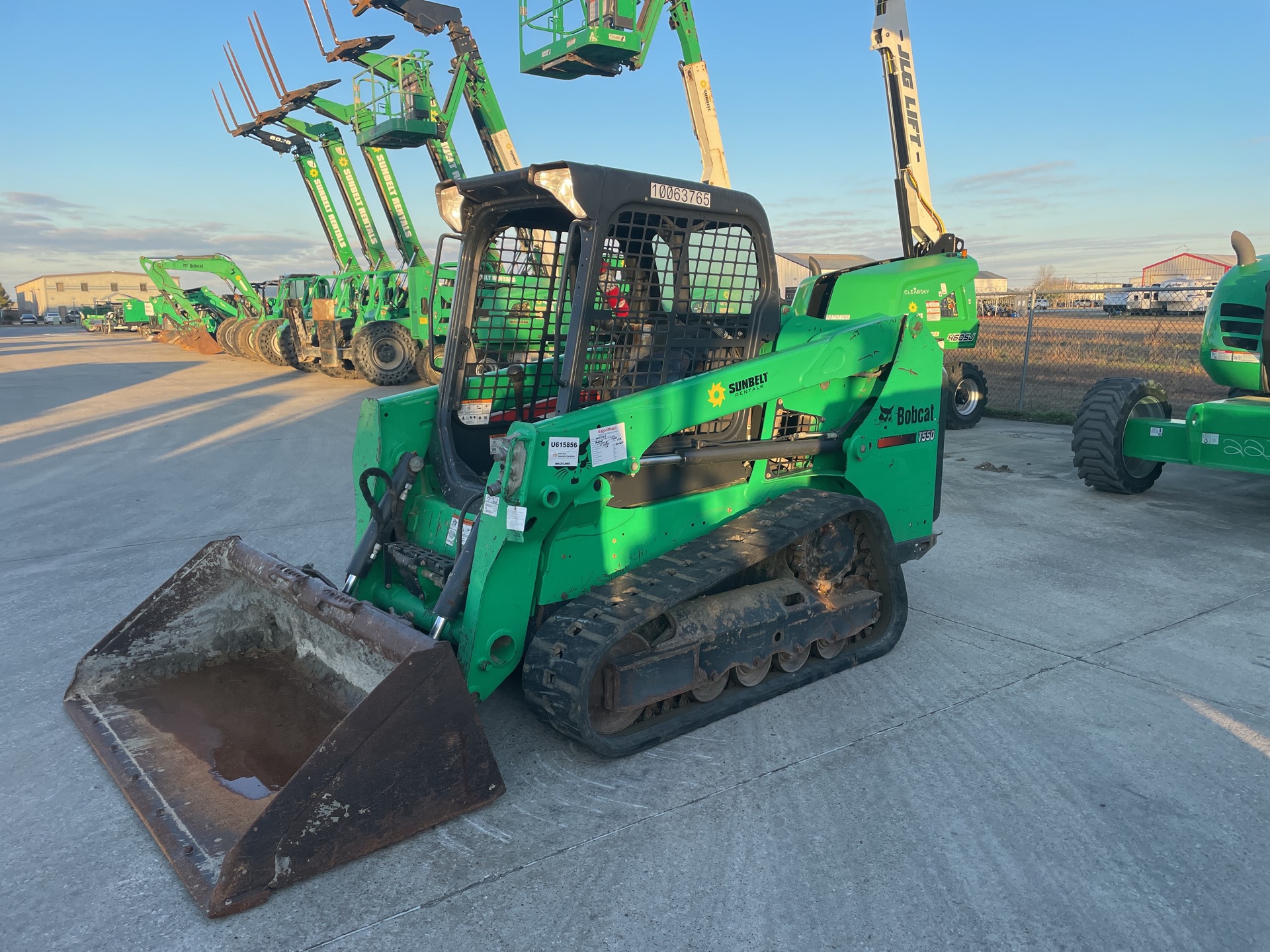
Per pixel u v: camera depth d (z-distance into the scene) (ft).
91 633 15.12
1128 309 75.77
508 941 7.67
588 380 11.28
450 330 13.05
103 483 27.71
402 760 8.95
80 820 9.63
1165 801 9.77
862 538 14.03
